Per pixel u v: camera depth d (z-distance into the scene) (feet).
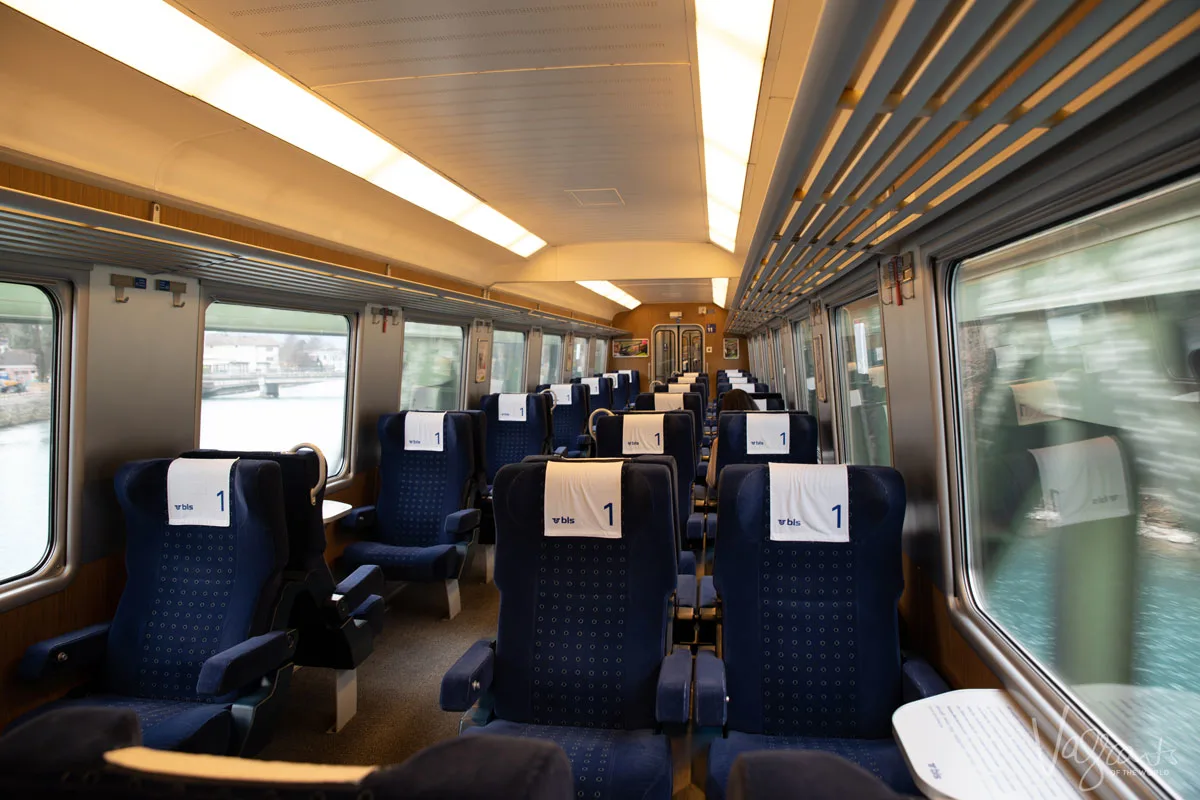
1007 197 5.73
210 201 10.37
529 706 7.73
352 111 10.24
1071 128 4.06
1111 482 5.40
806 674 7.41
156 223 8.58
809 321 22.57
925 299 8.25
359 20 7.43
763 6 6.74
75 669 8.93
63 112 7.60
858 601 7.49
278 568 9.11
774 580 7.66
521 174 14.43
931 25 2.94
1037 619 6.51
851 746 6.95
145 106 8.30
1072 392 5.95
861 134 4.81
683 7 7.23
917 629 9.49
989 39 3.08
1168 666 4.88
